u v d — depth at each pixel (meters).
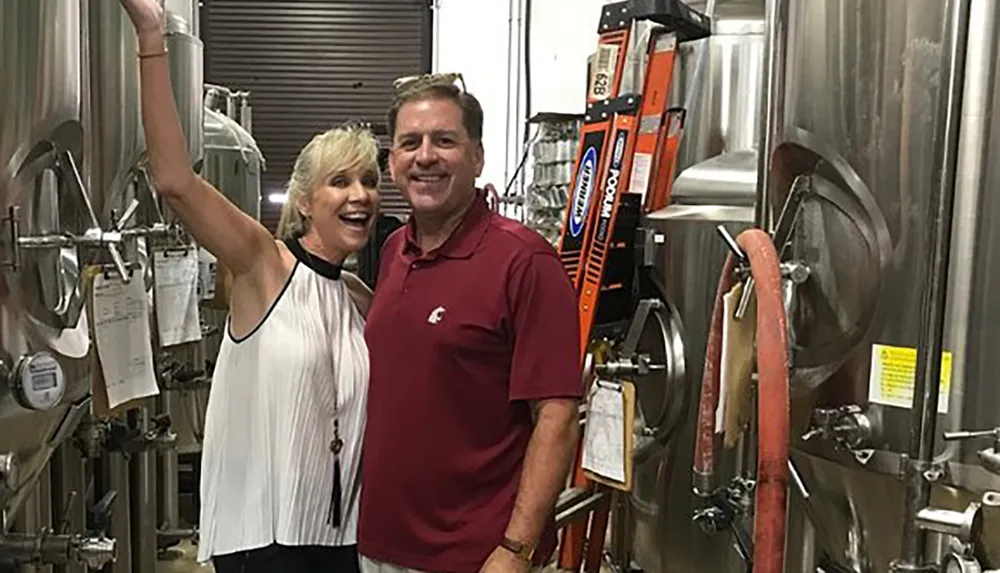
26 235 1.35
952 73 1.09
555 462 1.40
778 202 1.58
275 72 4.56
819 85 1.43
